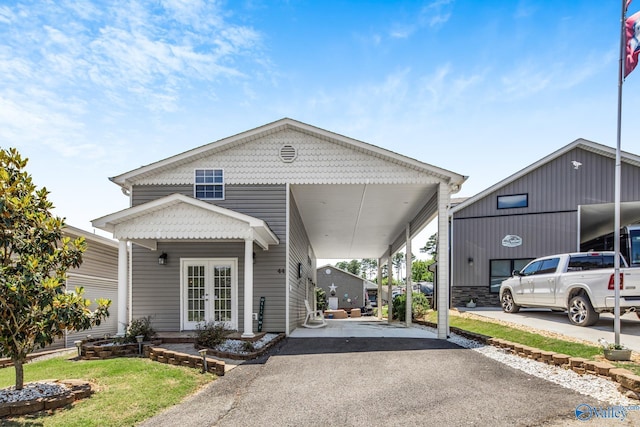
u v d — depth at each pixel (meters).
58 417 4.84
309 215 16.98
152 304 11.83
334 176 12.11
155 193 12.12
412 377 6.62
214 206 9.88
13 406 4.93
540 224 17.33
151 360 7.99
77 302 5.90
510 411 4.93
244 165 12.22
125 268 10.12
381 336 11.31
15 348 5.49
